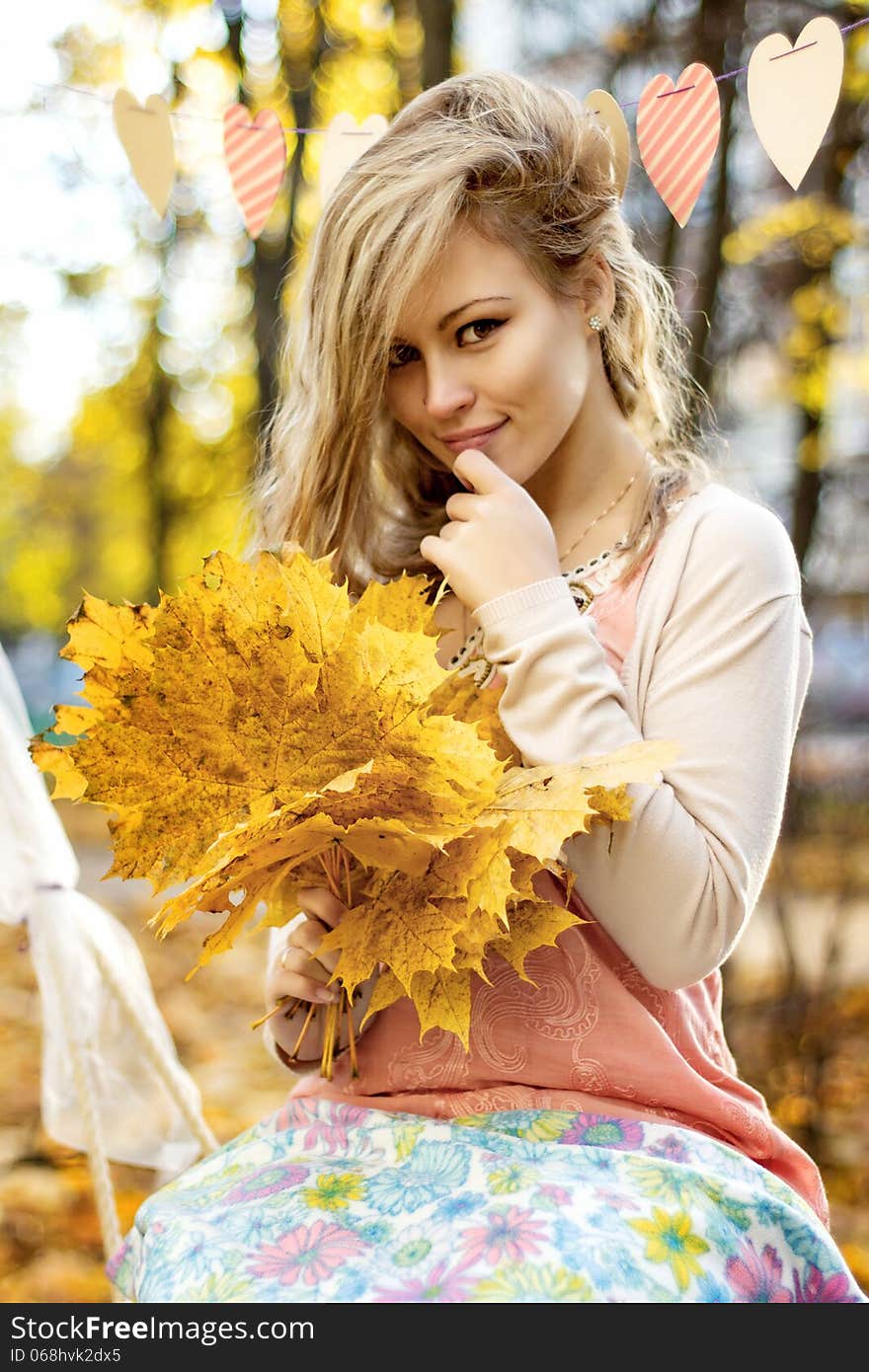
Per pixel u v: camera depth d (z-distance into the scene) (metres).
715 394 4.15
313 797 0.93
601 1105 1.12
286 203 4.70
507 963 1.17
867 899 4.89
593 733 1.09
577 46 4.52
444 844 1.05
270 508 1.50
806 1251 1.04
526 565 1.17
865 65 3.98
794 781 4.45
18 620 15.02
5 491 13.39
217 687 1.01
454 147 1.22
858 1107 3.60
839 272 4.55
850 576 4.93
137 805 1.02
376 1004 1.08
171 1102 1.95
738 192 4.31
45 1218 2.91
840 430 5.18
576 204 1.29
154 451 8.42
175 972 5.29
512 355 1.21
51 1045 1.92
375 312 1.21
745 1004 4.04
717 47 3.81
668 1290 0.93
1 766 1.85
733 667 1.16
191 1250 1.05
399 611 1.18
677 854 1.08
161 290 7.04
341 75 4.88
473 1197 1.00
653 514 1.27
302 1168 1.11
